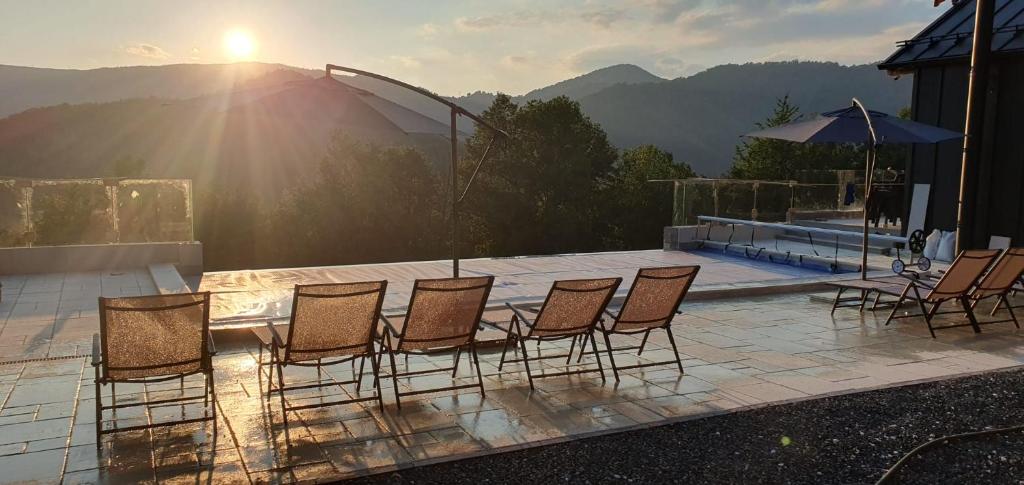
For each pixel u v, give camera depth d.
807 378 5.39
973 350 6.30
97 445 3.96
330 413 4.56
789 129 9.89
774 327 7.25
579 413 4.56
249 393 4.98
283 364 4.45
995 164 12.16
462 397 4.92
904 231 13.65
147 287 9.44
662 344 6.55
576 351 6.29
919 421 4.39
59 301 8.42
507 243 40.00
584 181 41.34
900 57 13.52
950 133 9.48
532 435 4.15
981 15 8.42
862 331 7.07
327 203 39.41
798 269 11.35
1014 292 8.08
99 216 10.95
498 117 42.31
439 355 6.15
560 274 10.84
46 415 4.49
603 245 42.19
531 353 6.23
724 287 9.20
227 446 3.97
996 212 12.18
